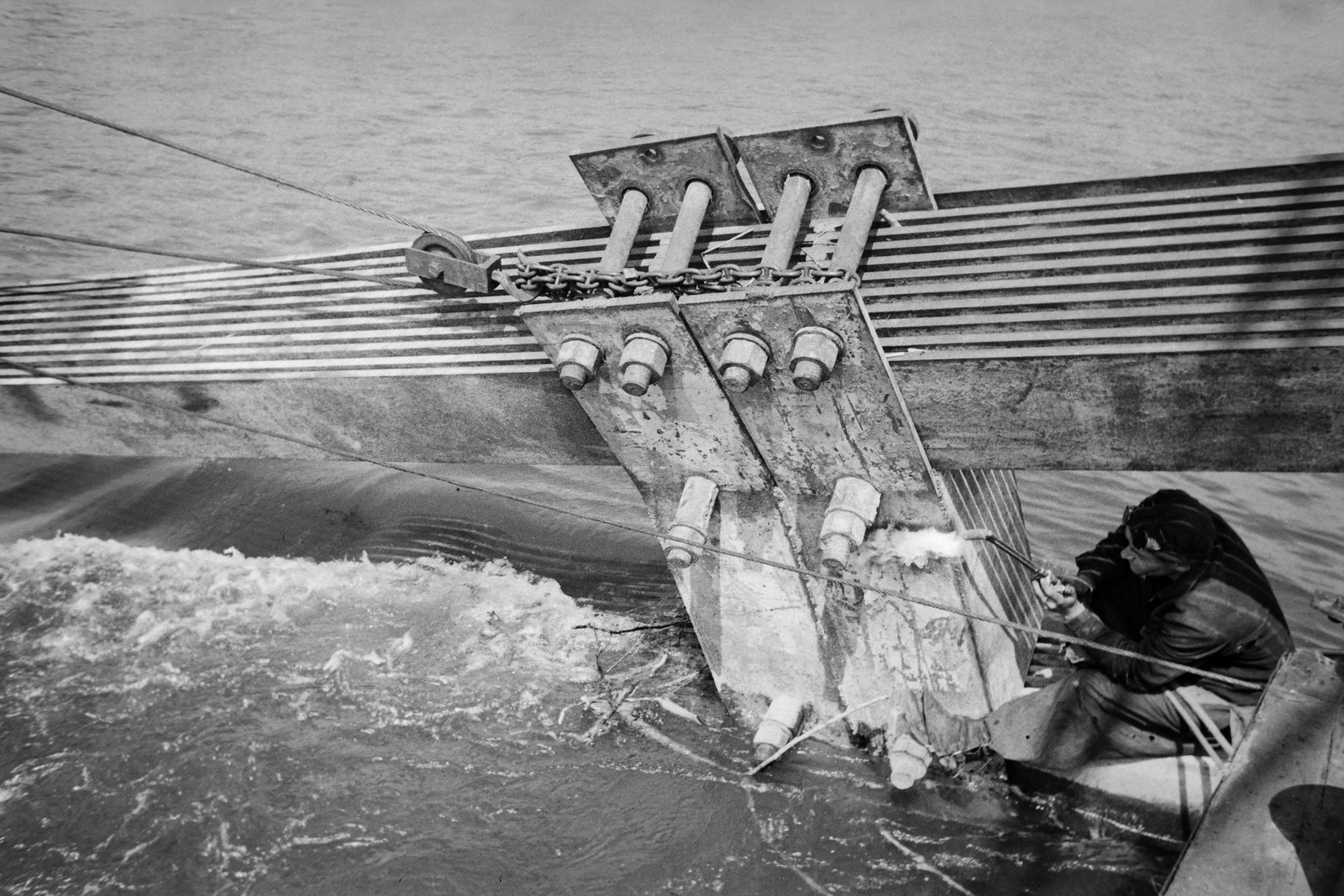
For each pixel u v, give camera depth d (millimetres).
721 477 5227
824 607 5316
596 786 5273
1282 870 3301
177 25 33938
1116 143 20734
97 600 7117
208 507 8547
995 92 25938
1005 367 4598
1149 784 4676
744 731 5680
